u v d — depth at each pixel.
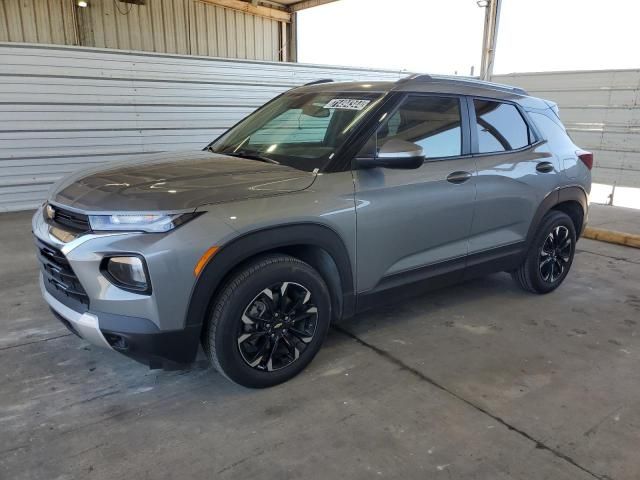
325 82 4.03
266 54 13.31
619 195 9.12
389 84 3.38
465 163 3.49
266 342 2.74
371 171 3.01
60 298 2.66
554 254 4.34
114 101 7.82
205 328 2.63
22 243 5.65
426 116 3.35
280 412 2.63
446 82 3.56
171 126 8.45
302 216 2.68
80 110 7.56
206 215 2.43
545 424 2.58
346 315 3.11
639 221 7.46
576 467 2.27
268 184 2.70
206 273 2.42
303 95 3.78
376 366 3.11
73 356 3.17
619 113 8.88
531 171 3.90
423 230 3.29
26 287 4.30
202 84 8.62
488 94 3.78
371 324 3.72
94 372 2.99
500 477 2.20
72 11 9.96
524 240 4.02
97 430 2.46
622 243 6.32
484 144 3.65
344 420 2.57
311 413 2.62
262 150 3.33
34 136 7.29
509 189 3.75
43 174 7.46
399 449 2.37
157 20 11.14
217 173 2.81
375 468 2.24
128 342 2.39
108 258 2.33
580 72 9.27
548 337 3.58
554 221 4.19
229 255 2.48
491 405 2.74
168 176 2.75
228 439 2.41
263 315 2.70
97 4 10.25
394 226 3.11
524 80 10.13
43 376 2.94
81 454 2.29
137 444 2.37
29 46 6.98
